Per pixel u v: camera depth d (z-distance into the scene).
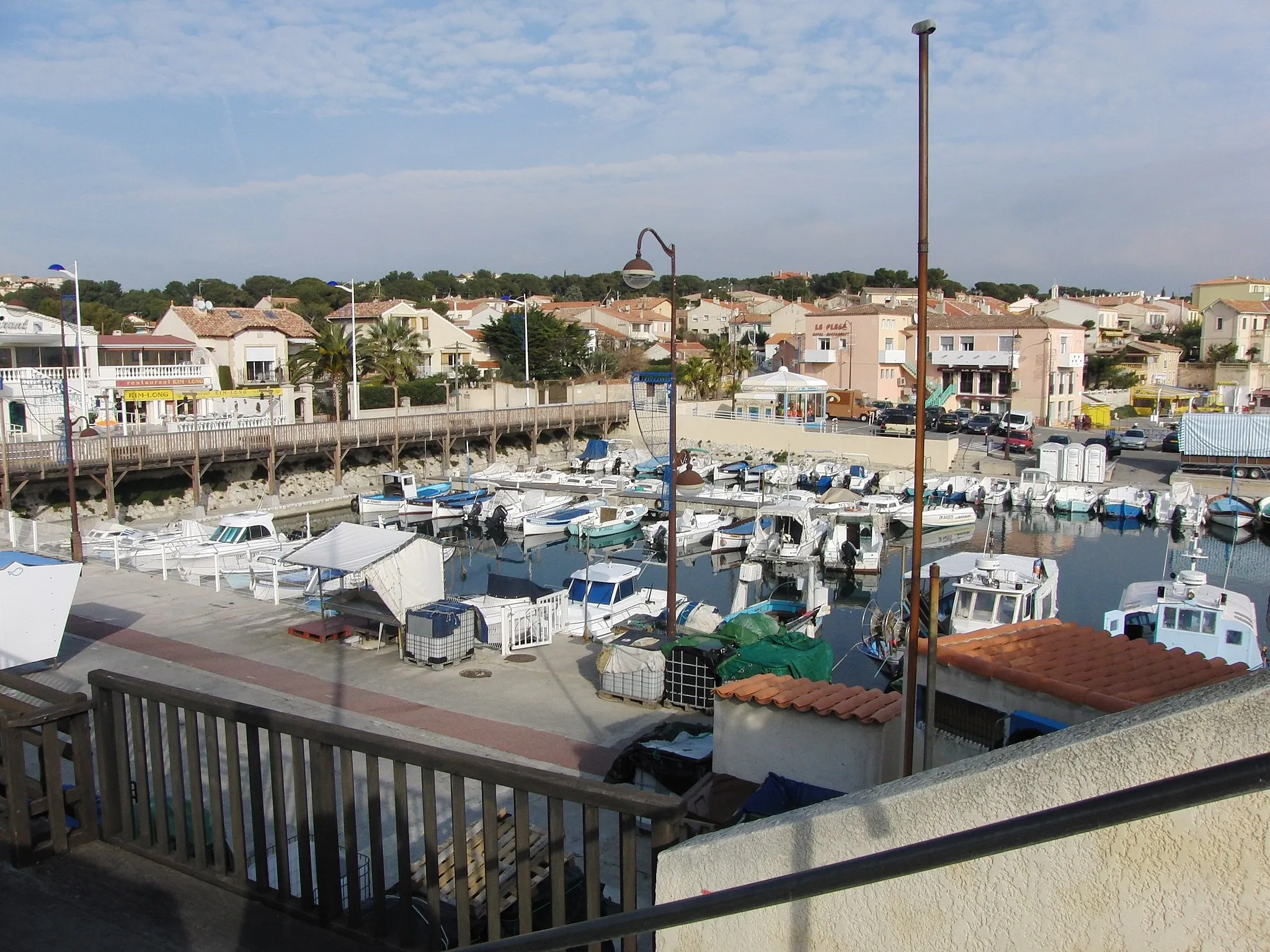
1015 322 81.38
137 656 21.17
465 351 96.25
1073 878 3.07
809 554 40.88
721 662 17.58
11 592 18.89
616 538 48.84
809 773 13.13
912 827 3.51
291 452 52.97
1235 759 2.80
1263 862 2.69
